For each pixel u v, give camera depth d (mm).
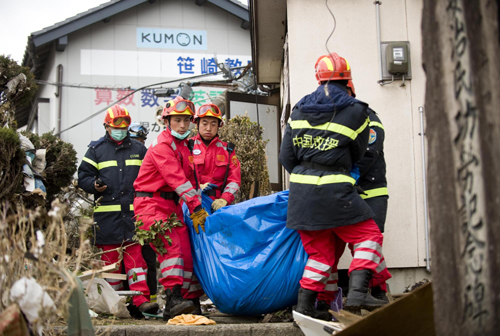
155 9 19344
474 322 1938
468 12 1998
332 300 4719
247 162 8906
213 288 4879
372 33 6453
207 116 5930
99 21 18766
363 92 6379
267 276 4598
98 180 5910
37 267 2854
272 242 4668
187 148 5520
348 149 4145
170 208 5301
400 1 6477
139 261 5836
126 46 18984
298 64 6488
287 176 9203
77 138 18188
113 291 4773
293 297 4633
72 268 4277
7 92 5992
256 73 10711
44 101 18750
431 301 2736
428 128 2141
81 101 18391
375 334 2844
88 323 2867
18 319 2418
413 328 2865
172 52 19344
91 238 5883
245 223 4750
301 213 4082
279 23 8305
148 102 18844
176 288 5020
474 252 1946
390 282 6129
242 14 19328
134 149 6234
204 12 19719
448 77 2057
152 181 5285
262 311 4750
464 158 1991
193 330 4164
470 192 1965
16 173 4789
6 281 2756
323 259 4199
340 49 6449
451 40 2049
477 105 1958
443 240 2062
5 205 2963
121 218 5949
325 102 4121
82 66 18516
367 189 4922
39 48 18234
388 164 6238
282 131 10250
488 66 1934
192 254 5293
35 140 6566
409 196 6195
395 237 6137
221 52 19672
